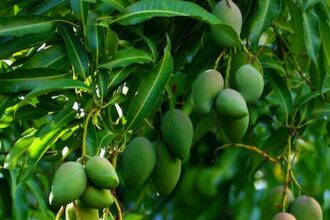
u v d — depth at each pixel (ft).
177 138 7.24
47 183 10.63
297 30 8.00
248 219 12.35
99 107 7.11
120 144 7.43
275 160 8.38
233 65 7.57
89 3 7.36
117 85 7.33
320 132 9.19
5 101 7.16
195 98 7.27
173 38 7.96
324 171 12.29
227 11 7.35
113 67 7.08
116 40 7.29
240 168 11.75
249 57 7.72
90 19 7.16
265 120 9.23
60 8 7.86
